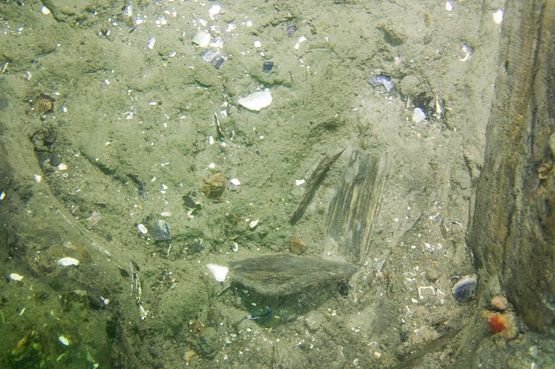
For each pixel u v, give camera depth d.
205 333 0.62
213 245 0.65
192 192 0.65
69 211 0.61
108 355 0.49
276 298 0.65
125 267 0.59
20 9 0.66
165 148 0.65
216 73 0.66
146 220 0.63
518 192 0.53
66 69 0.65
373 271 0.66
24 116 0.63
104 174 0.64
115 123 0.64
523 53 0.60
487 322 0.53
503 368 0.48
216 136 0.66
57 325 0.48
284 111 0.66
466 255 0.66
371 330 0.64
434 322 0.63
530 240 0.49
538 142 0.51
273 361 0.62
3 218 0.55
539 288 0.47
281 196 0.66
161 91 0.66
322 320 0.64
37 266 0.52
